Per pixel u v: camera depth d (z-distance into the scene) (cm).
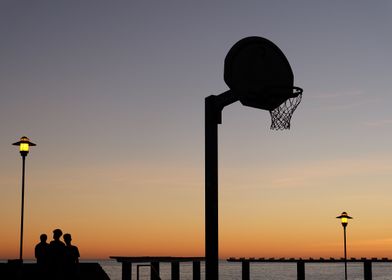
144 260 2120
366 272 3672
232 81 1075
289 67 1155
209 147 1116
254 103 1106
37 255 1438
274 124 1123
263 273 13225
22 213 1880
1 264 1553
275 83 1121
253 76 1104
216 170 1110
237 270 15012
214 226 1088
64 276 1433
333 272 13075
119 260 2066
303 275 3228
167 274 9881
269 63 1130
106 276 1623
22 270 1565
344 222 3045
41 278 1429
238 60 1095
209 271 1073
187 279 7500
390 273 11469
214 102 1128
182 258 2262
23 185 1897
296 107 1134
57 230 1452
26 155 1933
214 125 1125
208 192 1102
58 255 1433
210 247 1081
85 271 1609
